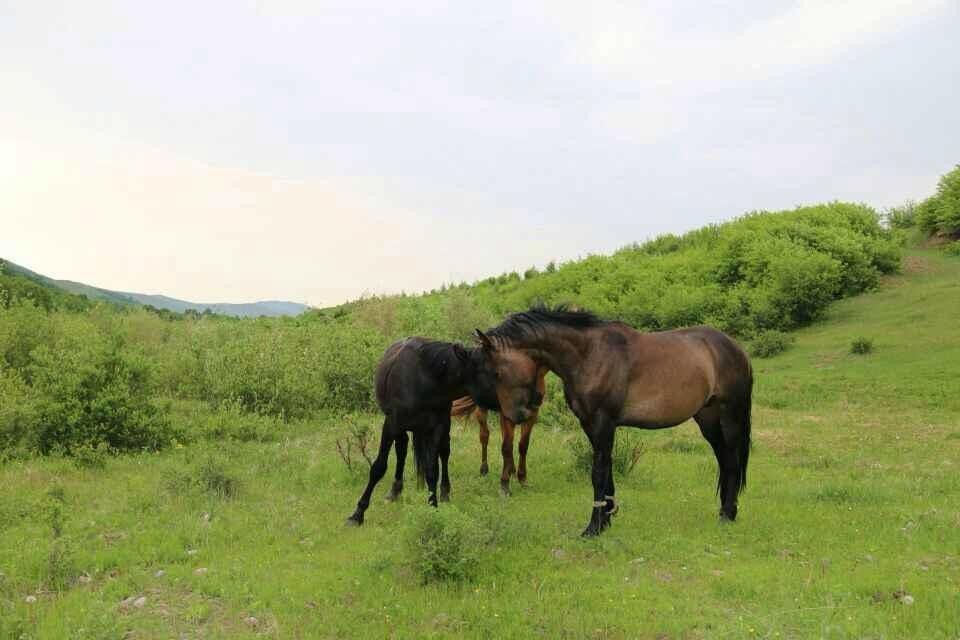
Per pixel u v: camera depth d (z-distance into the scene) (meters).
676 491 9.25
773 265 28.05
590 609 5.19
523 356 7.01
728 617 5.03
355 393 15.27
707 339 7.50
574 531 7.20
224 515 7.54
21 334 14.59
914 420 15.10
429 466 7.46
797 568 6.00
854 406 16.83
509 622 4.93
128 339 21.28
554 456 11.14
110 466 9.64
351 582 5.72
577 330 7.05
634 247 43.84
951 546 6.48
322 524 7.39
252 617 5.12
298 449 11.09
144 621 5.02
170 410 13.65
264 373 14.44
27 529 6.88
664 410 7.07
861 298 27.95
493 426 13.37
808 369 21.06
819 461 11.24
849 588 5.43
